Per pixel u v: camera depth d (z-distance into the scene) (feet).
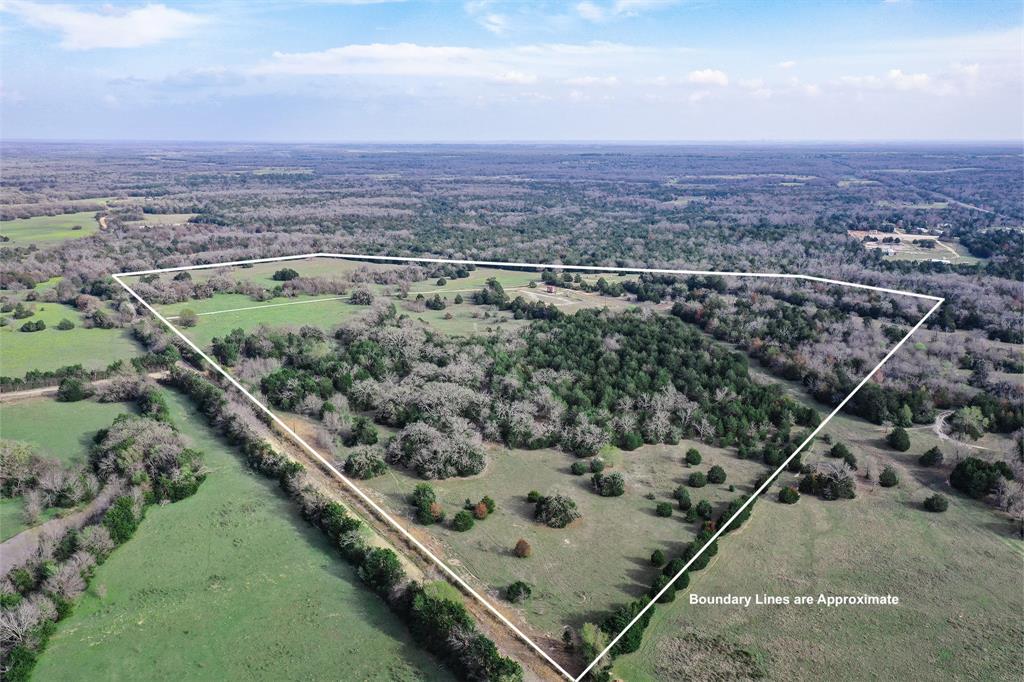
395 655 192.03
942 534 249.75
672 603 205.87
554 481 178.70
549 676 159.43
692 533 170.19
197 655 196.85
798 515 253.24
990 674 193.57
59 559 235.81
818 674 186.70
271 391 237.45
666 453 195.31
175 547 238.27
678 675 182.29
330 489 234.79
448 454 185.16
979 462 274.98
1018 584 229.66
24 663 193.16
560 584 163.02
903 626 206.90
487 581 166.81
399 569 206.69
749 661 189.26
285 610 209.26
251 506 253.24
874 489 270.67
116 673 192.75
